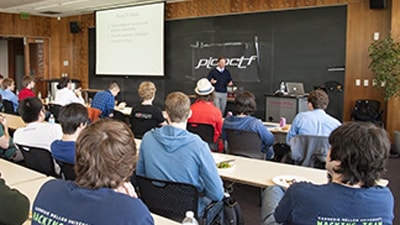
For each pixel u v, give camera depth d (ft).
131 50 33.22
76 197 3.97
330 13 23.26
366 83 22.29
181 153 7.21
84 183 4.05
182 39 30.32
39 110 10.94
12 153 11.91
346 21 22.72
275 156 13.98
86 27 37.81
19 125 15.64
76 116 8.16
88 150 4.00
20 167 8.75
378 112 21.59
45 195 4.17
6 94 21.74
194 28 29.53
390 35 20.89
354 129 4.64
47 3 32.19
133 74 33.30
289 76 25.13
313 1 23.80
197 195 7.01
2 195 4.91
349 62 22.79
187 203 7.11
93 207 3.86
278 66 25.55
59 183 4.26
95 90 36.65
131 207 3.85
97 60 36.04
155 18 31.24
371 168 4.52
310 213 4.60
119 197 3.92
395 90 20.25
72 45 39.11
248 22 26.66
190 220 5.76
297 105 22.59
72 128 8.17
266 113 24.40
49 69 39.88
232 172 8.58
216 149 13.78
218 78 26.02
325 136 10.60
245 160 9.69
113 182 4.04
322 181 7.91
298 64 24.68
